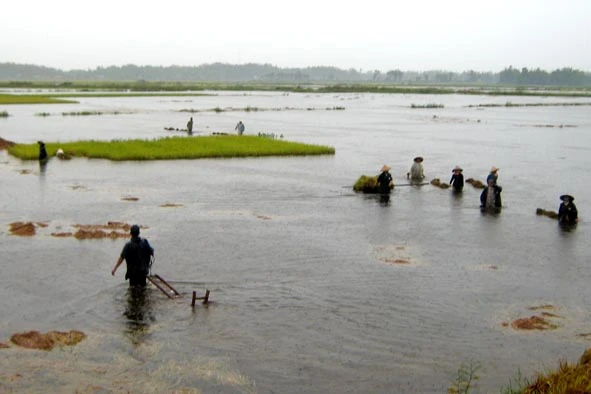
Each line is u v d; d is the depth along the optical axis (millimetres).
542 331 15305
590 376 11000
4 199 29547
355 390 12430
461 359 13805
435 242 23453
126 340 14414
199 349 14055
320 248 22250
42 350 13773
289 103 136875
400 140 62125
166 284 17328
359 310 16484
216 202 29984
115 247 21703
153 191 32406
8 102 113438
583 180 38812
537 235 24750
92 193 31438
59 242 22188
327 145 56469
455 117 99000
